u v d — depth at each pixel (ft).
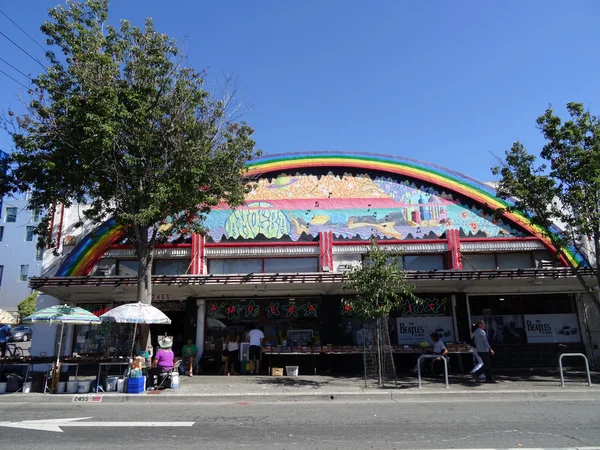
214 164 49.32
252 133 53.98
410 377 51.11
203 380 49.39
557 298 62.13
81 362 43.11
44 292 57.57
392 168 65.92
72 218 63.41
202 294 60.23
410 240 62.34
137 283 48.88
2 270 143.33
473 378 49.42
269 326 60.90
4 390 41.75
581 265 54.80
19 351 84.89
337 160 66.13
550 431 25.39
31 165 45.68
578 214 49.90
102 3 47.60
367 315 44.52
